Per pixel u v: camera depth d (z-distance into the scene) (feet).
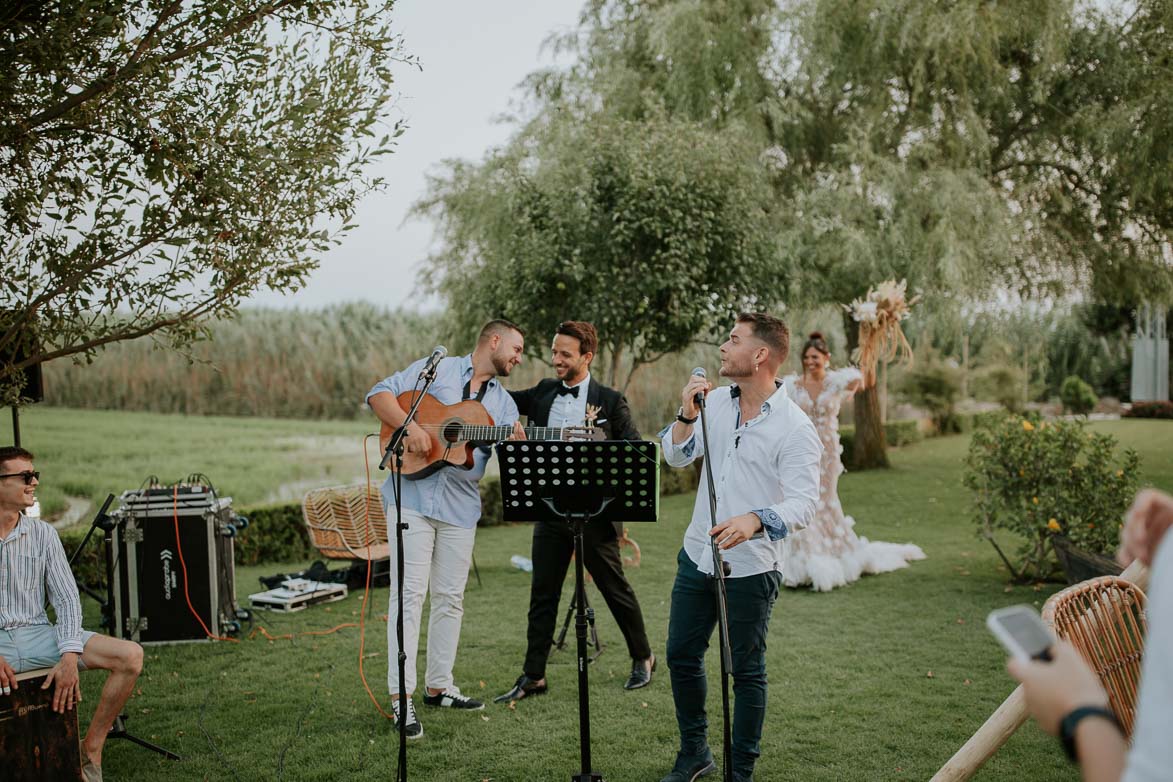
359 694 14.93
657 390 48.67
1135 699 7.36
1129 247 43.06
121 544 18.06
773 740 12.47
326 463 68.85
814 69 39.40
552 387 15.31
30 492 11.80
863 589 21.42
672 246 30.42
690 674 11.03
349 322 101.09
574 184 31.73
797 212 38.81
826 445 21.98
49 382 104.78
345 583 23.32
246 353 100.22
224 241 13.62
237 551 28.35
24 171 13.14
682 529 31.86
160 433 84.23
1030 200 41.91
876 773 11.37
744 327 10.66
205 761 12.24
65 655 10.94
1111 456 21.08
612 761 11.96
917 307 39.24
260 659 17.01
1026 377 77.97
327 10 13.52
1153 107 36.40
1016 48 39.93
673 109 40.34
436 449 13.79
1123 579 7.82
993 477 21.81
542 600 14.52
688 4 38.60
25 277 13.47
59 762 10.43
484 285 35.68
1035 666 3.90
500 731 13.07
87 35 12.12
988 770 11.36
